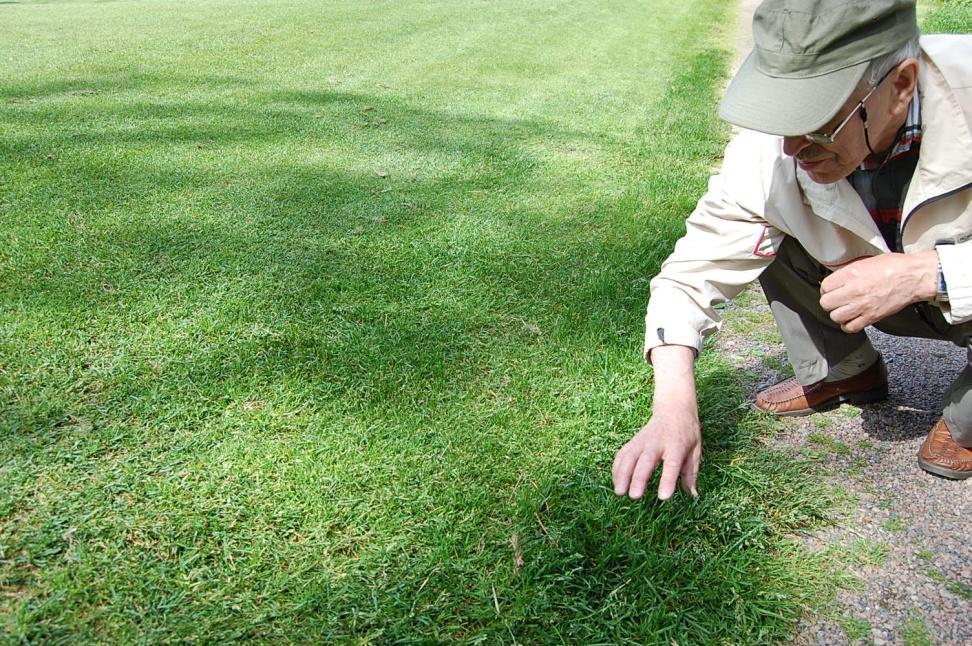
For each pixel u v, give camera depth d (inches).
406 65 293.7
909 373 101.9
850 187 69.9
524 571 69.5
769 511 78.4
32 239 127.9
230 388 92.1
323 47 325.1
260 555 69.9
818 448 88.0
